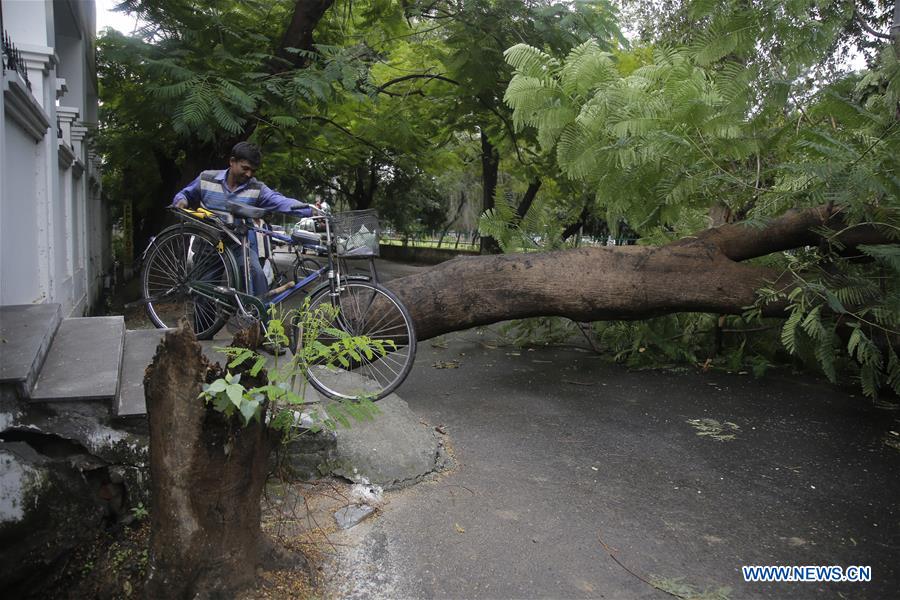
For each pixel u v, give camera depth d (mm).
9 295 4395
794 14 5555
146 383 2578
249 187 4789
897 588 3008
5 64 4426
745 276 6066
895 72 5652
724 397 6109
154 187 14234
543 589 2889
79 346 3738
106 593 2832
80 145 8688
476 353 7762
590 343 8000
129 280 17016
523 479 4066
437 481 3986
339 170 22578
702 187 6281
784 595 2918
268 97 8234
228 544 2660
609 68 6305
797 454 4680
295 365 3307
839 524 3631
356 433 4059
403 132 11930
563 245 7684
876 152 5379
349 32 10797
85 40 11031
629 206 6605
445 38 10578
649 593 2891
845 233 5766
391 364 5742
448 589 2857
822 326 5539
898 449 4836
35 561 2898
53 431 3045
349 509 3480
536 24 8672
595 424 5203
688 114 5754
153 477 2580
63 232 7230
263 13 9648
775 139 6172
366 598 2770
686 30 10867
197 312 4930
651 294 6043
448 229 35781
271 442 2836
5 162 4305
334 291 4629
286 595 2721
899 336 5582
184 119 6961
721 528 3533
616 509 3705
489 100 10438
